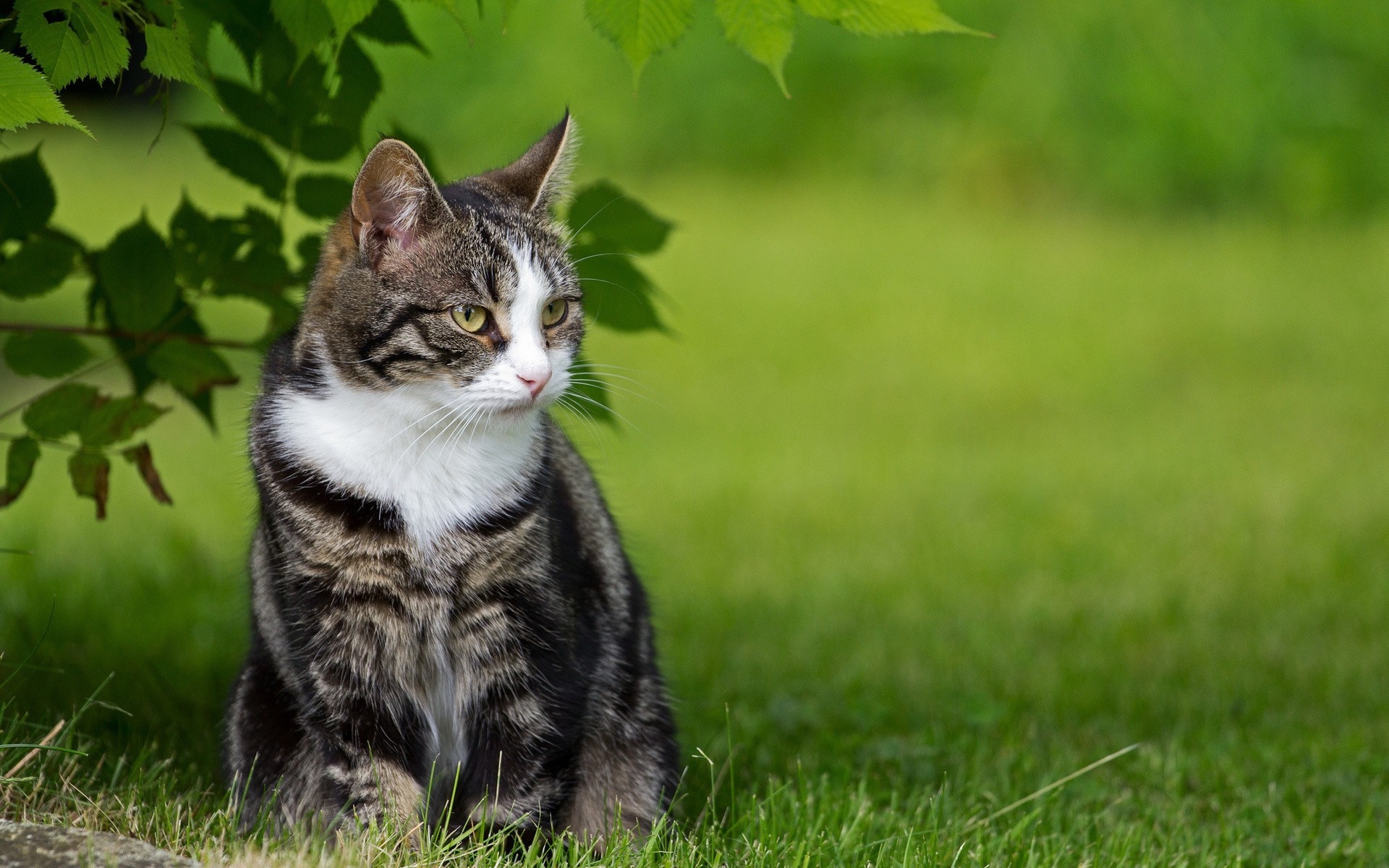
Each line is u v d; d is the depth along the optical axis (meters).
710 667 7.90
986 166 24.17
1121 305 18.73
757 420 14.92
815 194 24.36
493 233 4.82
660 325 5.70
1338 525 11.06
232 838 4.29
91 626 7.35
